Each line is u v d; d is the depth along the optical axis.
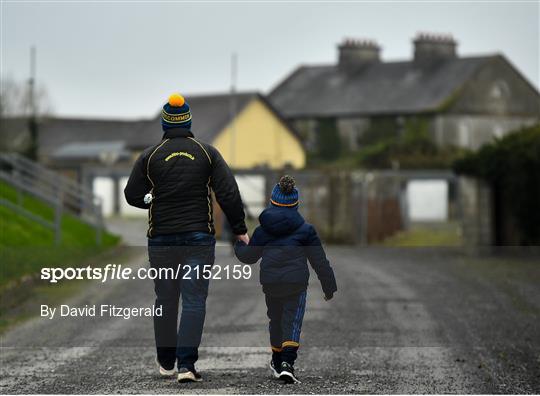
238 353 30.56
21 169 98.12
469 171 78.88
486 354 30.42
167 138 25.05
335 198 103.44
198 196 24.88
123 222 125.75
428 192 163.88
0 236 66.12
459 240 106.69
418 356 30.09
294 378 25.47
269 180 108.94
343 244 103.06
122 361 29.12
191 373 25.16
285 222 25.67
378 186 111.50
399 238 114.19
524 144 75.12
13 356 30.09
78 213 116.50
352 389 24.70
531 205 73.94
